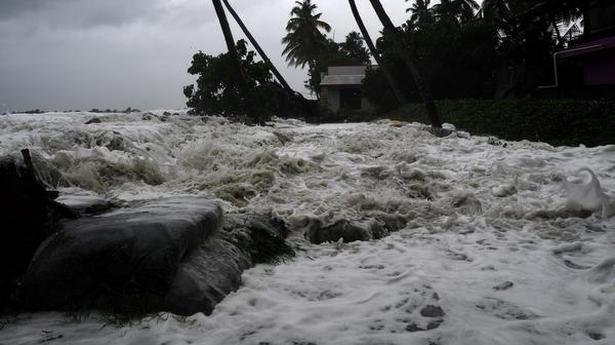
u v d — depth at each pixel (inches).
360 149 466.3
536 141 555.8
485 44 968.9
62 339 130.4
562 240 222.4
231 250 181.8
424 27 1081.4
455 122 721.0
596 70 792.3
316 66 1995.6
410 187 330.0
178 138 455.2
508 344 124.5
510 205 276.8
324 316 143.4
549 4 856.3
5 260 154.8
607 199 258.5
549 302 151.7
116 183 285.0
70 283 148.9
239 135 494.6
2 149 318.7
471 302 150.8
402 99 989.2
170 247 149.0
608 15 818.8
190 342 128.8
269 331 134.0
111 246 149.6
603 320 135.8
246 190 277.6
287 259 199.8
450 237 228.5
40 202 164.2
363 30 960.9
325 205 251.0
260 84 895.1
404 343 126.0
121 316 142.4
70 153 299.3
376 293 159.2
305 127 714.2
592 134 520.1
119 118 580.7
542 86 839.7
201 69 874.1
